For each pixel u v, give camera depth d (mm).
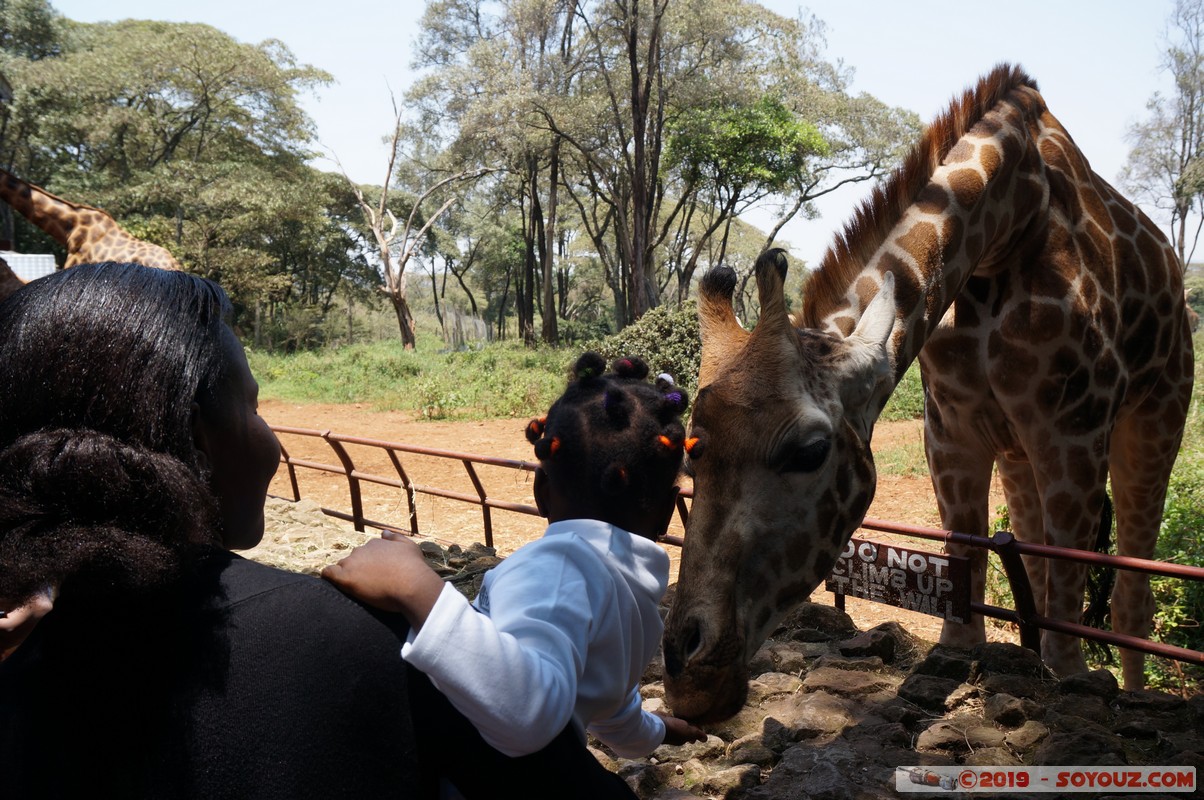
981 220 3680
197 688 974
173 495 987
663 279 58625
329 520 8047
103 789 964
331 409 21797
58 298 1064
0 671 1045
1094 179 4531
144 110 42969
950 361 4195
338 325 61312
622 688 1309
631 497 1492
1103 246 4184
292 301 52844
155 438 1021
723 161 35844
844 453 2750
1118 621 5402
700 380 2775
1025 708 3455
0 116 38438
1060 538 4062
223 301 1181
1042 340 3902
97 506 965
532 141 36781
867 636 4227
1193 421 13102
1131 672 5254
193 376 1071
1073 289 3926
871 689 3770
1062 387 3934
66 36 43656
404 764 1007
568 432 1496
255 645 988
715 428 2619
